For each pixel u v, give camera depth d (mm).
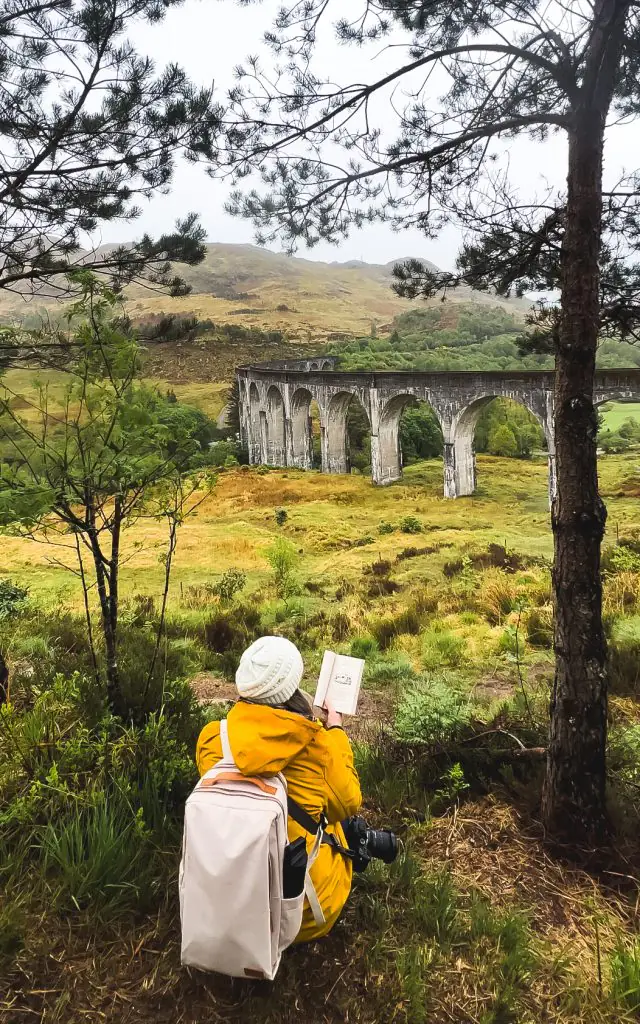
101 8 4133
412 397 49781
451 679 7004
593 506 3078
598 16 2926
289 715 1855
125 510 3283
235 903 1651
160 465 3146
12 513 2699
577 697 3094
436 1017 2055
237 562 22594
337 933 2355
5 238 4949
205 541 27125
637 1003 2145
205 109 4180
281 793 1800
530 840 3145
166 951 2176
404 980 2107
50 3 4141
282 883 1747
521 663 7441
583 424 3049
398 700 6066
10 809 2555
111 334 3008
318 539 29281
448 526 33219
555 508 3178
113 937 2230
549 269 4680
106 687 3842
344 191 4250
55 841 2412
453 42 3838
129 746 3031
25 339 3979
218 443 86250
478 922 2461
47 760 2934
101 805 2646
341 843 2111
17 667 5426
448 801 3506
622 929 2604
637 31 3291
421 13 3686
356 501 44406
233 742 1825
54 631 7488
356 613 11930
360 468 68125
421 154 3777
